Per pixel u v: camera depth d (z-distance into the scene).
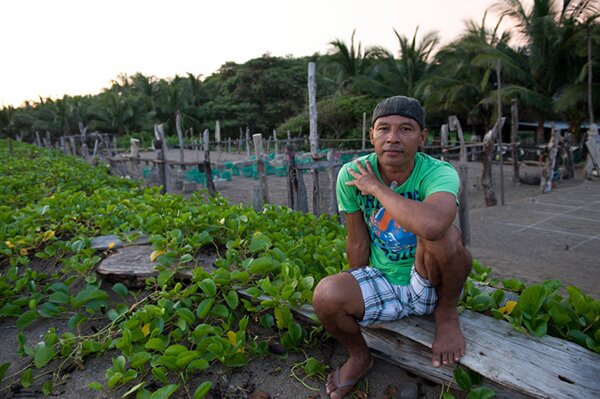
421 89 23.88
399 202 1.76
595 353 1.99
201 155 28.92
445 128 14.03
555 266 5.59
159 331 2.52
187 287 2.93
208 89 49.84
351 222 2.24
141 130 46.19
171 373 2.39
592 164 12.98
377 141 1.92
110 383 2.21
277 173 15.98
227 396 2.23
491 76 20.78
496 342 2.09
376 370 2.34
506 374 1.88
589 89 14.88
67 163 11.39
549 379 1.84
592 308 2.20
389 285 2.14
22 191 7.01
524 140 23.81
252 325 2.79
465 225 6.92
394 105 1.87
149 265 3.30
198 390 2.06
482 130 24.59
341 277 2.06
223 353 2.36
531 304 2.19
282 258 3.07
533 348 2.04
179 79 52.31
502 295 2.50
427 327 2.19
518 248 6.55
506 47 20.75
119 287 3.02
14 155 15.30
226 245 3.46
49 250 3.72
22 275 3.47
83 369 2.54
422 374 2.21
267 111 45.44
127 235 3.94
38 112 46.84
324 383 2.28
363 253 2.28
